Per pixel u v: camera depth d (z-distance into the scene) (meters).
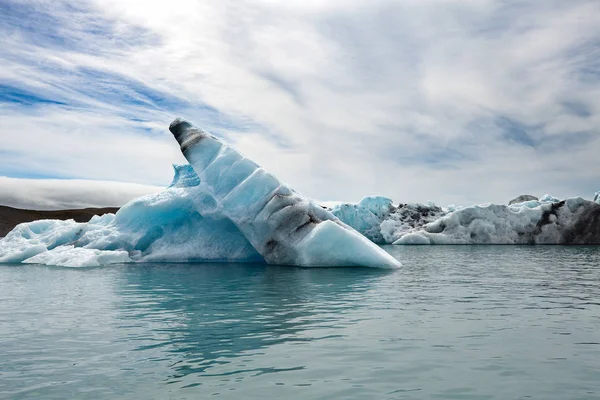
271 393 3.33
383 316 6.10
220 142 16.03
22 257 17.53
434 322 5.69
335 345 4.60
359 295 8.01
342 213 35.94
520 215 33.41
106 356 4.26
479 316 6.10
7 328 5.49
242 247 15.64
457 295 8.03
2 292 8.72
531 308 6.71
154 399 3.22
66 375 3.73
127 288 9.15
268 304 7.08
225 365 3.97
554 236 32.72
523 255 20.69
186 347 4.56
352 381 3.57
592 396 3.26
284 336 4.98
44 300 7.70
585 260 17.31
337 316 6.09
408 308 6.70
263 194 14.25
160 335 5.07
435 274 11.73
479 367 3.91
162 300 7.57
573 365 3.96
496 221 33.44
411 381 3.57
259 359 4.14
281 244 13.59
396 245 32.66
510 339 4.86
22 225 20.31
